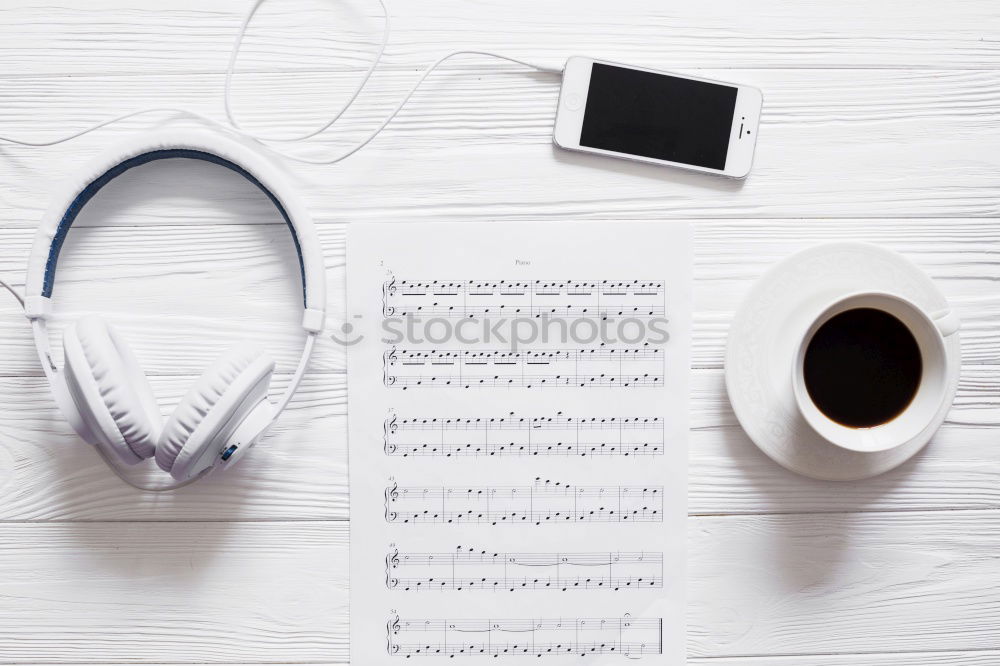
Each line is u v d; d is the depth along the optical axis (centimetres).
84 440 57
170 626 61
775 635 61
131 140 57
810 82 61
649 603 61
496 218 61
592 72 61
